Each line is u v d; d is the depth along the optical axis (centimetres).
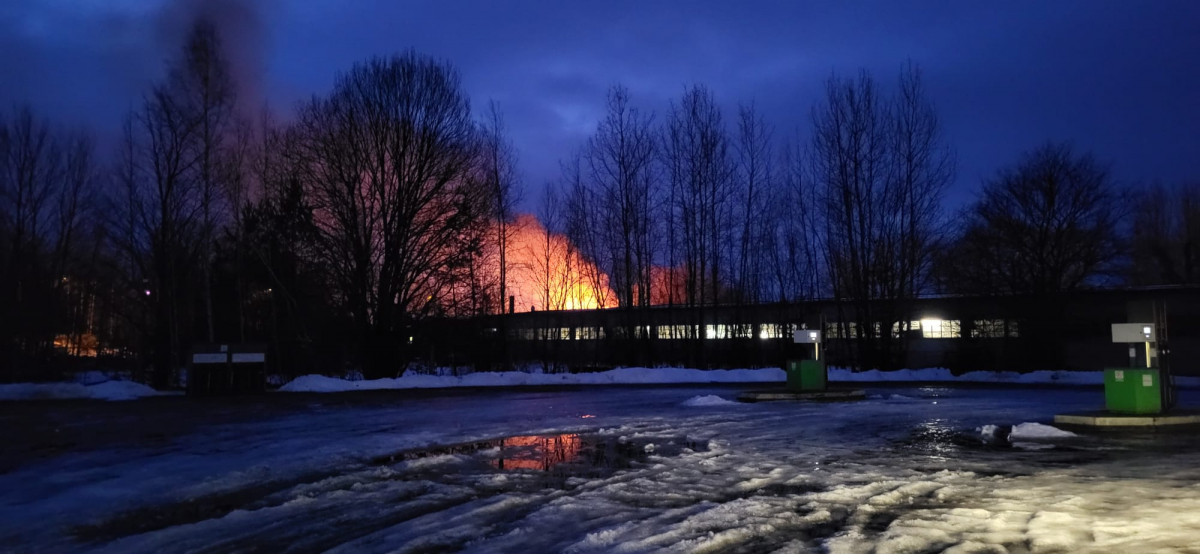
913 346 4284
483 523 792
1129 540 671
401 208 3356
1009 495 902
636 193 4156
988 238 4228
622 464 1180
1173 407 1727
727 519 795
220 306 3834
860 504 865
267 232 3650
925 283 4138
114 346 4897
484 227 3547
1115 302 3866
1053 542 672
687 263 4181
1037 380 3353
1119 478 1006
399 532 754
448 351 3628
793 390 2466
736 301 4231
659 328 4412
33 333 3916
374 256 3372
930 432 1560
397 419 1873
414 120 3403
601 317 4128
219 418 1911
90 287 4147
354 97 3403
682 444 1411
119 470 1125
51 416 1967
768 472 1094
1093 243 4091
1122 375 1647
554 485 1005
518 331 4178
